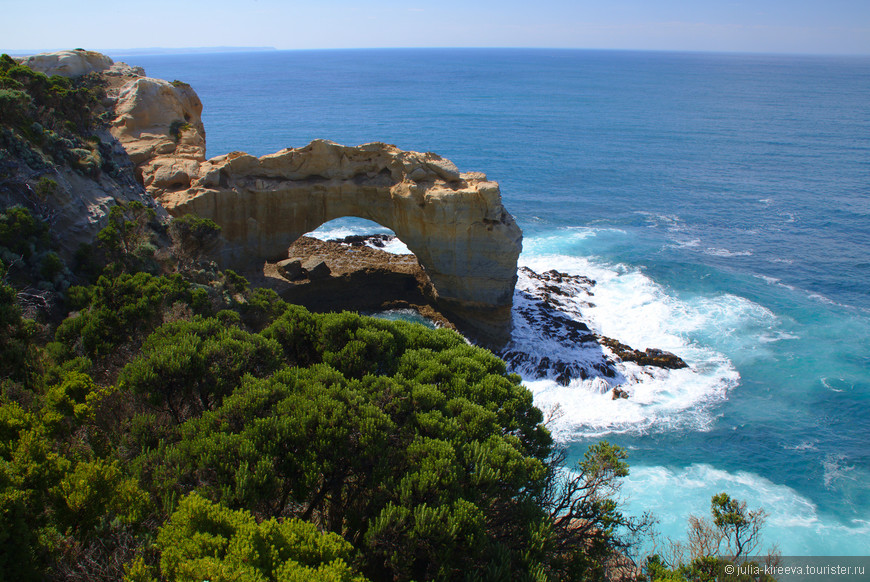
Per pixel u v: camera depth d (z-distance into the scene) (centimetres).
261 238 4928
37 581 1212
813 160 11625
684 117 17725
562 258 6469
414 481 1719
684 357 4631
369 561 1641
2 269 2448
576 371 4344
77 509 1345
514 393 2325
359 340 2495
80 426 1797
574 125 16125
